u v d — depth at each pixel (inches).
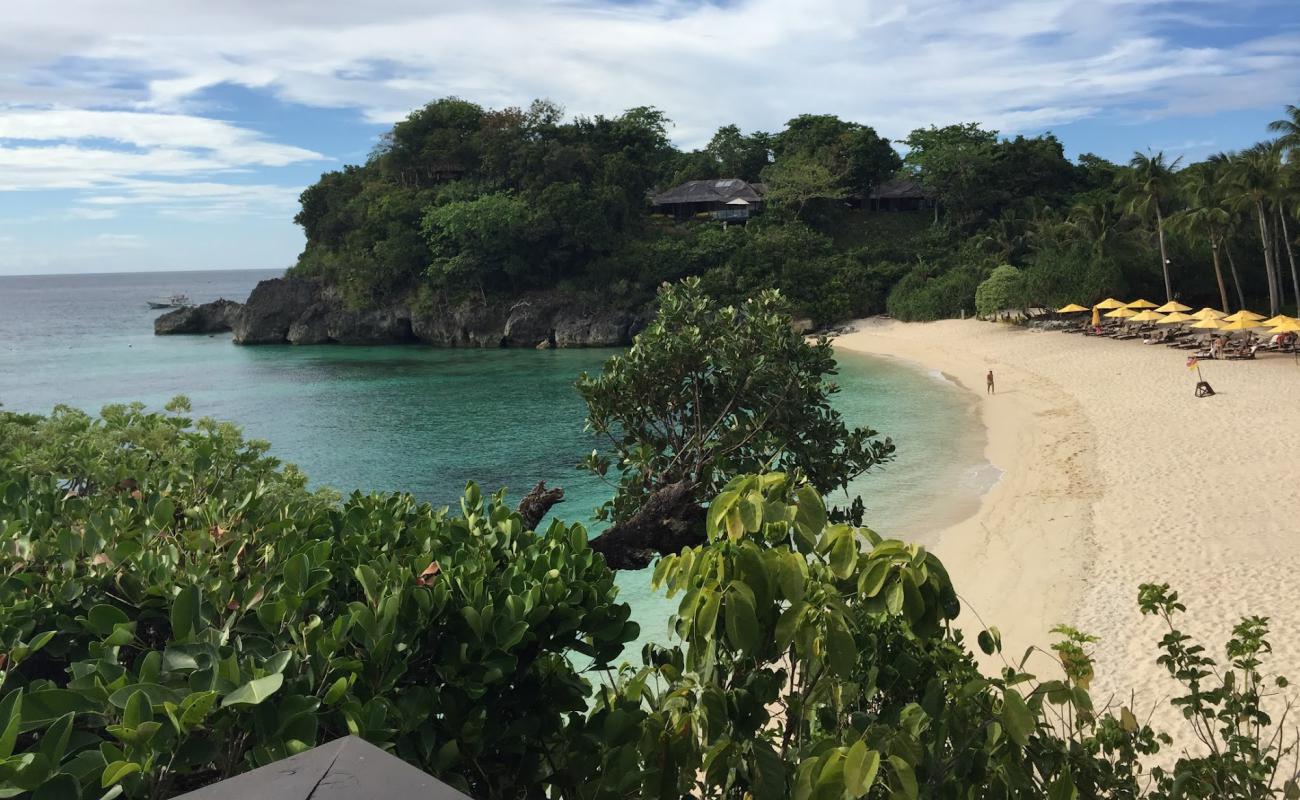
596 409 323.9
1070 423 1409.9
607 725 133.0
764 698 129.2
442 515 194.2
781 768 119.1
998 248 3366.1
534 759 141.1
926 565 123.4
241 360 3085.6
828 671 127.6
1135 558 760.3
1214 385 1540.4
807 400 317.1
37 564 160.4
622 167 3759.8
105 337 4234.7
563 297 3440.0
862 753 106.7
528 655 144.4
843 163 4020.7
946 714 131.7
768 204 3969.0
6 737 85.5
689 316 328.8
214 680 102.4
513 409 1964.8
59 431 292.4
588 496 1158.3
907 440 1419.8
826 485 307.7
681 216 4207.7
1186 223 2321.6
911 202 4266.7
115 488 226.5
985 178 3705.7
